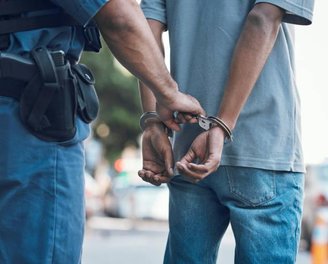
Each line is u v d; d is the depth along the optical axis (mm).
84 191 3297
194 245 3885
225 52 3732
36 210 3160
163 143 3680
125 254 17406
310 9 3598
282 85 3729
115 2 3109
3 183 3150
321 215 16453
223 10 3738
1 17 3189
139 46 3168
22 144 3141
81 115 3264
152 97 3791
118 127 38562
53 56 3148
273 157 3697
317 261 14367
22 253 3158
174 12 3855
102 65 35344
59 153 3186
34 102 3127
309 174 18016
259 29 3537
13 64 3113
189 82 3799
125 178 40656
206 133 3539
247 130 3689
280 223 3729
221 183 3750
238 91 3543
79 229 3266
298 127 3797
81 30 3301
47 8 3199
